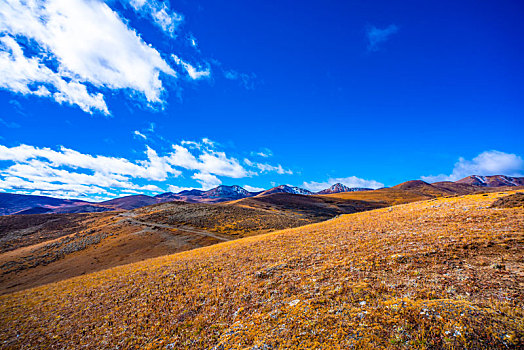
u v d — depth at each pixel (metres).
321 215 156.62
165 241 74.69
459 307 10.29
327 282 16.34
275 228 90.12
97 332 16.94
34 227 107.94
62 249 73.81
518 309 9.54
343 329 10.70
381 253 19.64
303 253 24.64
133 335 15.66
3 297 30.00
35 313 22.17
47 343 16.55
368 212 54.38
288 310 13.83
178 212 110.88
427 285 13.09
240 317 14.83
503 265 13.68
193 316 16.52
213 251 36.09
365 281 15.16
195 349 12.83
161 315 17.55
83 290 26.77
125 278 28.58
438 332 9.09
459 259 15.83
